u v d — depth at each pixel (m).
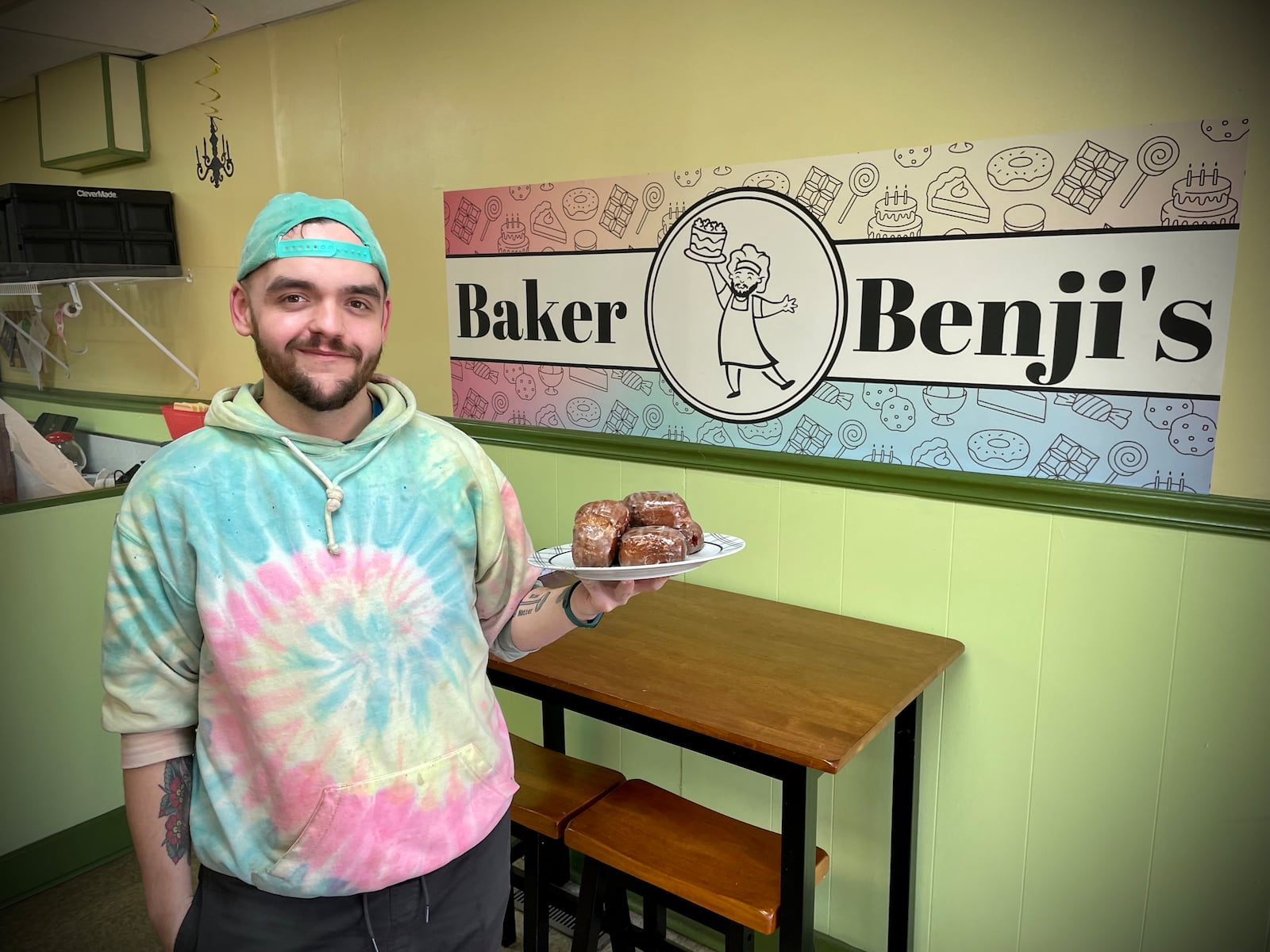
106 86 3.32
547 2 2.24
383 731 1.08
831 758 1.34
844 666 1.71
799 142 1.89
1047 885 1.84
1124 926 1.77
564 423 2.42
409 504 1.12
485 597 1.30
